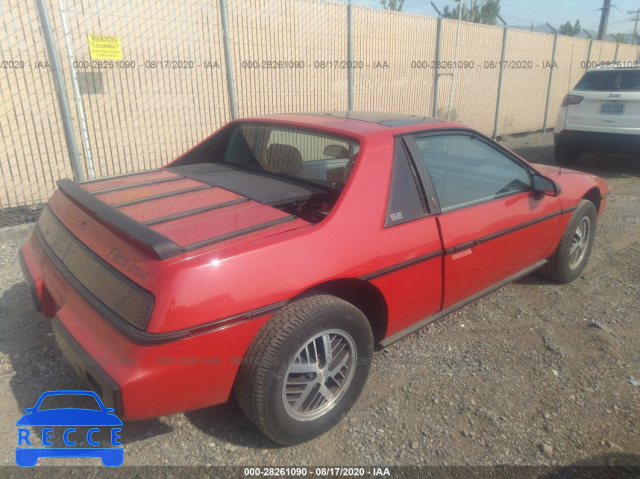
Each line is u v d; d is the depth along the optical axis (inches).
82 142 237.8
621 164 393.7
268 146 138.4
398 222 111.6
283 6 297.9
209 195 116.4
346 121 130.0
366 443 102.6
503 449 102.0
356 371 106.7
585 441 104.8
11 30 210.5
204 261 84.9
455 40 421.4
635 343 141.4
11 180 222.5
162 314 80.4
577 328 148.6
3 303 152.2
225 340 86.7
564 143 359.9
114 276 88.2
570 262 176.9
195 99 271.7
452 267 124.3
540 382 123.3
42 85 222.4
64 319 95.3
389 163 113.3
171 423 106.3
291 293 92.4
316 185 121.5
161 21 250.5
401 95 392.8
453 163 129.9
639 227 241.0
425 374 125.2
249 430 105.3
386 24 361.7
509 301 164.4
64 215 113.3
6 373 119.0
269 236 94.8
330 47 330.3
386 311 113.5
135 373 79.9
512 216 139.6
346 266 100.1
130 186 124.6
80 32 227.8
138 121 254.1
